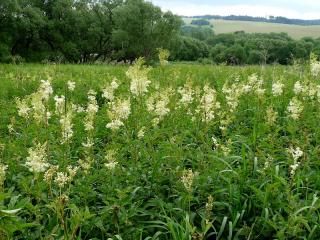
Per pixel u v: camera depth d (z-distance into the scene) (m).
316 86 8.70
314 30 124.69
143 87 7.46
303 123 7.68
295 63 14.03
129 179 5.70
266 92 10.12
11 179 5.85
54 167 4.41
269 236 5.07
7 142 7.21
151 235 5.12
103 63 33.41
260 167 6.16
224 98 9.88
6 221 3.35
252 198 5.43
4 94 12.84
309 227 4.75
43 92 6.39
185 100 7.86
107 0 69.81
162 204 5.21
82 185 5.46
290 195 5.24
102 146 7.45
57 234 4.44
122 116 6.31
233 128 8.15
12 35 61.12
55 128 7.12
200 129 7.43
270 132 7.64
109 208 4.82
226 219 5.09
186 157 6.42
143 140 6.81
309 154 6.55
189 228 4.54
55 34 64.31
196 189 5.63
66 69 22.47
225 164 5.90
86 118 6.70
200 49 76.44
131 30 63.69
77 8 68.62
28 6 63.41
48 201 5.13
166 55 10.95
